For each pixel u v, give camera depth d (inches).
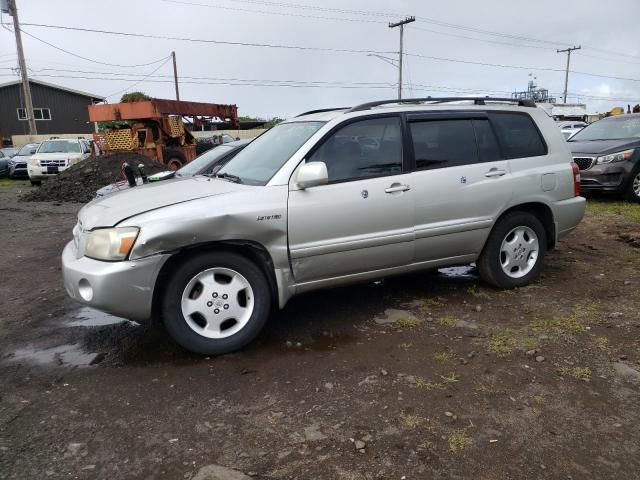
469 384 134.7
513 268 208.8
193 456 108.3
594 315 179.2
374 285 218.8
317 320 181.8
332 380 138.9
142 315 146.9
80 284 146.6
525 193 201.2
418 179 179.6
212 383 139.2
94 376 144.9
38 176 764.6
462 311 186.7
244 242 155.0
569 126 1070.4
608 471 101.7
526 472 101.7
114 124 813.2
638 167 390.6
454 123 192.1
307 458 106.9
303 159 164.1
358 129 174.7
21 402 131.2
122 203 158.9
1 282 243.8
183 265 149.3
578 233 308.3
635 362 144.8
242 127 1323.8
